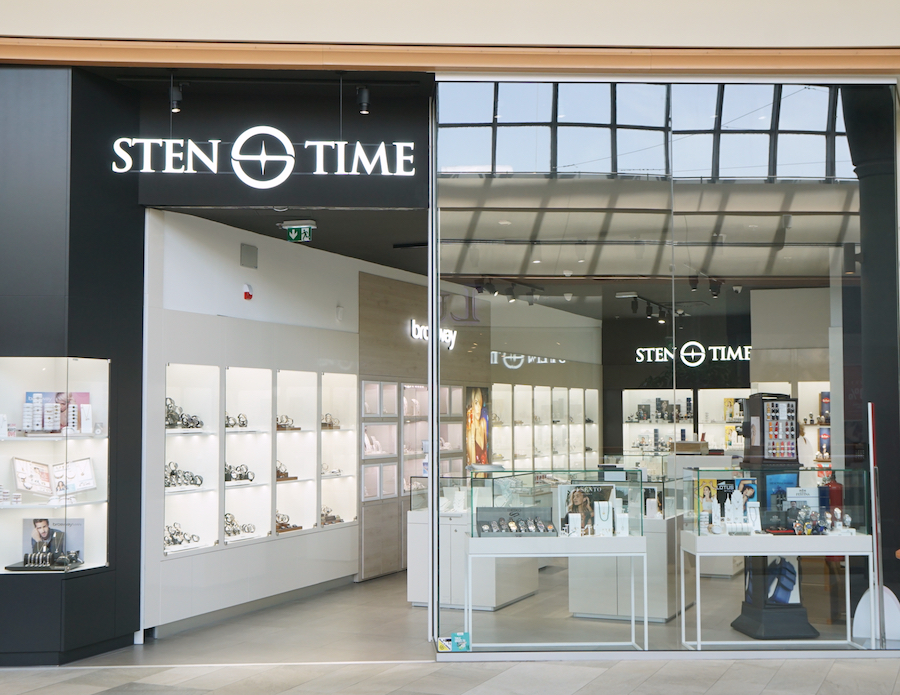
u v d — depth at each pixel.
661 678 5.75
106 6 6.18
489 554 6.32
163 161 6.64
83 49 6.18
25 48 6.15
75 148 6.28
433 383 6.60
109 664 6.12
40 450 6.18
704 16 6.49
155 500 6.83
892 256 6.74
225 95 6.71
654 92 6.71
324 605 8.25
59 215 6.21
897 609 6.41
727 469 6.55
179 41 6.23
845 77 6.71
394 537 10.09
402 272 10.48
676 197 6.73
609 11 6.46
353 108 6.74
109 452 6.43
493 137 6.65
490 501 6.36
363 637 6.97
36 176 6.24
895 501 6.55
